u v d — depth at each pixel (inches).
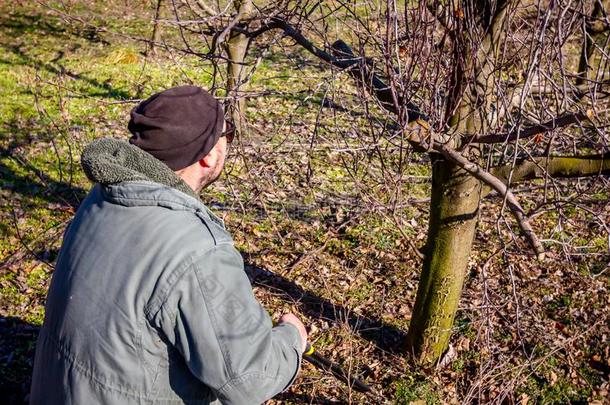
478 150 151.7
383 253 237.3
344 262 233.5
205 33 169.8
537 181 271.9
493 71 132.9
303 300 214.4
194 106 73.6
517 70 147.2
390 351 192.4
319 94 346.9
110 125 336.2
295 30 159.6
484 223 254.1
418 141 134.5
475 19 132.4
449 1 126.2
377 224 249.8
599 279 222.1
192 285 66.7
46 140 316.5
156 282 66.9
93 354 68.3
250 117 325.1
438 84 138.2
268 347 67.7
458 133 142.3
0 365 186.4
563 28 135.0
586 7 149.9
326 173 282.7
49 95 371.2
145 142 72.8
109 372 68.1
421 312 180.4
